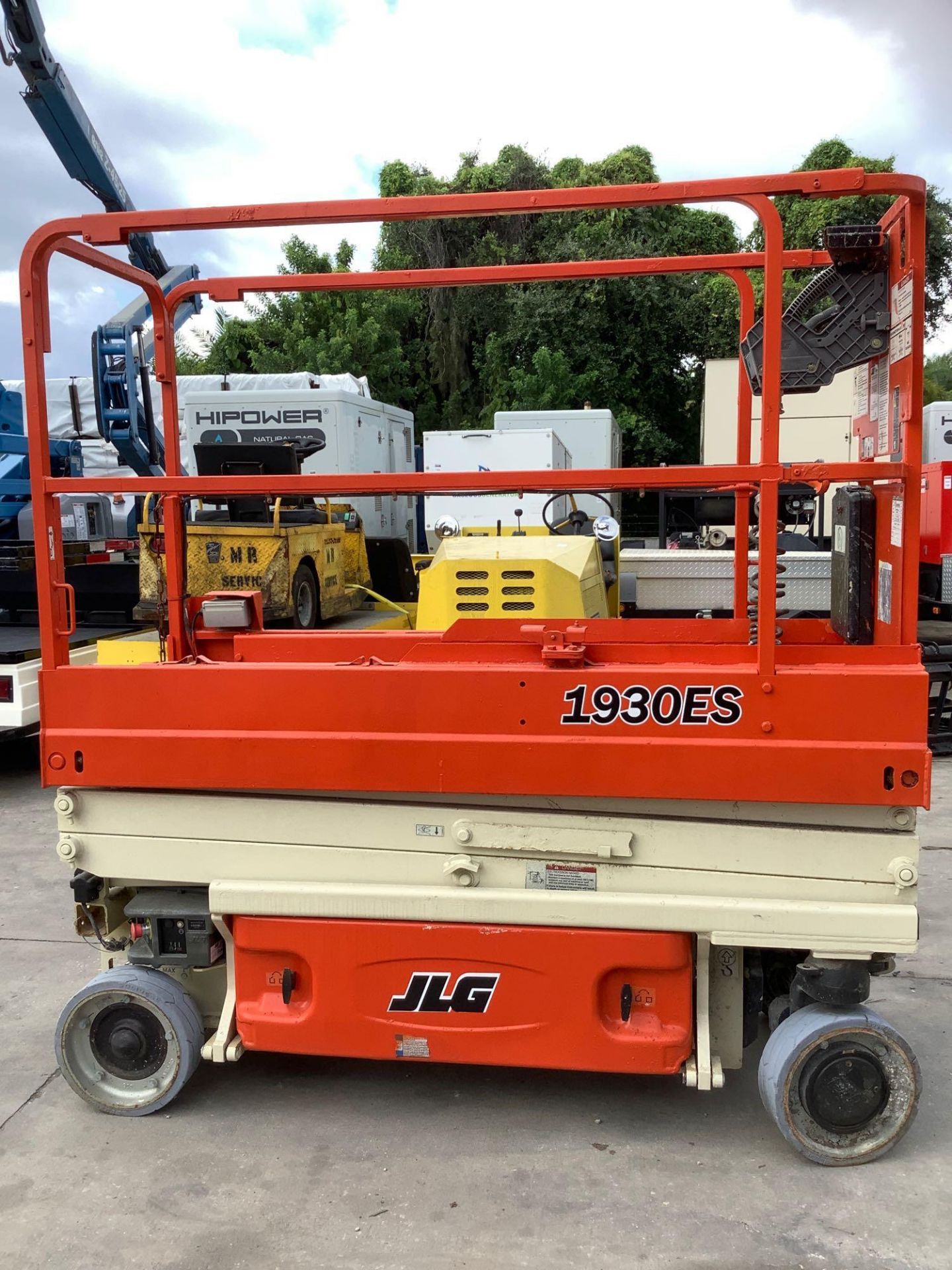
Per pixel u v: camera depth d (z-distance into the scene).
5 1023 3.62
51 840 5.82
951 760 7.29
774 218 2.31
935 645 7.28
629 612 7.77
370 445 9.98
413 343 19.78
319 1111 2.98
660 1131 2.86
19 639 6.95
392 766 2.58
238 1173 2.69
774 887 2.53
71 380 12.76
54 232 2.56
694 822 2.54
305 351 17.59
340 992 2.72
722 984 2.76
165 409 3.29
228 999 2.90
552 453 8.56
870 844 2.47
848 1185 2.60
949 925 4.34
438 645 2.73
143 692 2.71
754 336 2.75
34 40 7.25
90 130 8.16
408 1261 2.34
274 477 2.64
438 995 2.67
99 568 7.92
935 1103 2.99
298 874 2.73
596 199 2.37
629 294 17.14
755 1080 3.12
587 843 2.56
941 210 16.58
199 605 3.41
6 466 8.66
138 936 2.97
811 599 6.98
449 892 2.63
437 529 6.30
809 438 10.94
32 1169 2.73
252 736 2.65
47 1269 2.35
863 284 2.50
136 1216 2.53
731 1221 2.46
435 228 18.69
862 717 2.40
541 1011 2.64
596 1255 2.35
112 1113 2.98
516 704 2.53
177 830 2.78
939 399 25.02
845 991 2.56
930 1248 2.36
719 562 7.67
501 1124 2.90
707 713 2.46
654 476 2.48
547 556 4.24
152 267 8.86
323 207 2.46
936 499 8.76
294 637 3.36
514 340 17.97
